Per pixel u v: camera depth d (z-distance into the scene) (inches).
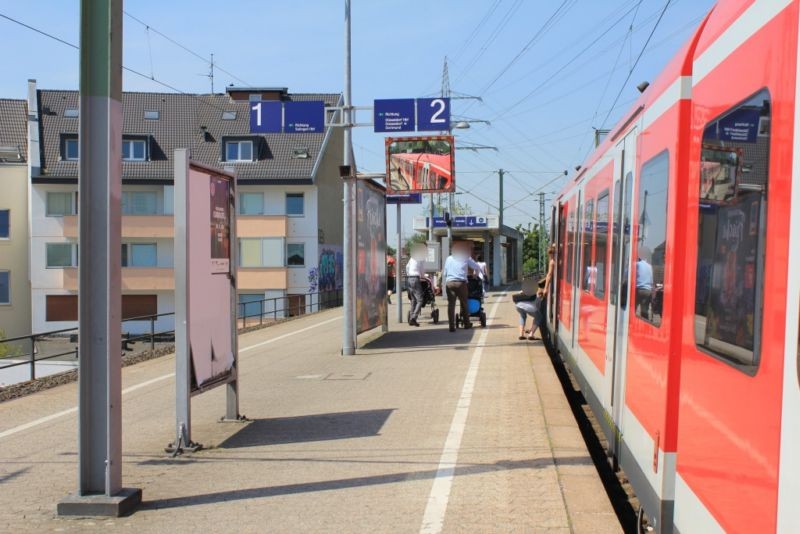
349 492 223.1
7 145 1911.9
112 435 208.7
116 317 208.8
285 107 538.0
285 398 374.9
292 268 1887.3
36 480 240.5
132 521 201.0
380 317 652.7
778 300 101.9
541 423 306.0
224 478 239.5
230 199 312.2
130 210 1887.3
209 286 292.5
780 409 99.1
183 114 1977.1
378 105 553.3
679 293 157.9
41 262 1834.4
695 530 137.9
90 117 207.0
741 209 120.0
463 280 676.7
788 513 95.5
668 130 172.4
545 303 634.2
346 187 533.3
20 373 982.4
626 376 216.8
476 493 218.7
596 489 219.8
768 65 110.8
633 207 218.2
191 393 276.8
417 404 351.6
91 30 206.7
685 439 147.6
